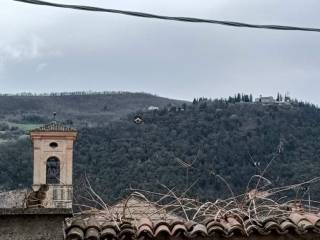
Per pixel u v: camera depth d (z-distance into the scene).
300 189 19.97
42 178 105.38
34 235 16.91
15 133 176.50
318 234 18.53
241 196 19.50
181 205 19.39
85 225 18.06
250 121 137.88
